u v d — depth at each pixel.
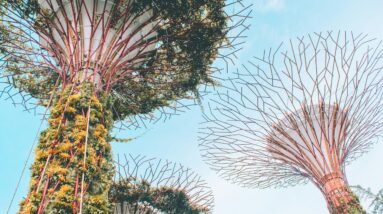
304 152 13.74
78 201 5.83
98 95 7.61
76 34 8.27
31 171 6.29
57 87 8.35
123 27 8.75
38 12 9.37
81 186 5.96
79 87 7.36
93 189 6.18
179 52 10.65
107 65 8.27
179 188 15.88
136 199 15.43
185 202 15.91
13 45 10.27
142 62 10.30
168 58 10.61
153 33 10.13
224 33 10.17
